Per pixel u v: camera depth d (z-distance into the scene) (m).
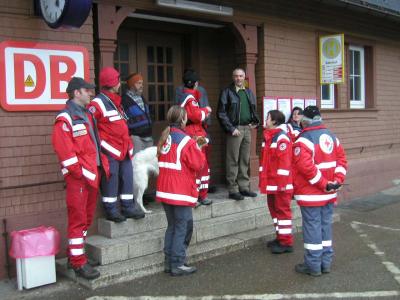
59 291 4.70
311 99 8.44
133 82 5.98
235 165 6.74
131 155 5.54
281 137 5.55
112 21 5.77
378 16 9.37
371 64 10.33
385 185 10.56
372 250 5.99
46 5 4.70
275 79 7.78
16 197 5.09
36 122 5.17
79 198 4.66
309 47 8.45
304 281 4.91
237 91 6.80
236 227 6.30
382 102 10.62
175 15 6.64
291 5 7.96
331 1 7.92
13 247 4.74
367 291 4.63
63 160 4.49
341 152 5.10
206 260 5.59
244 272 5.19
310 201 4.94
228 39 7.79
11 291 4.71
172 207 5.02
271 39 7.70
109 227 5.41
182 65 7.64
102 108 5.25
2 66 4.91
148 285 4.82
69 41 5.38
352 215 8.11
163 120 7.40
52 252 4.80
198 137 5.58
